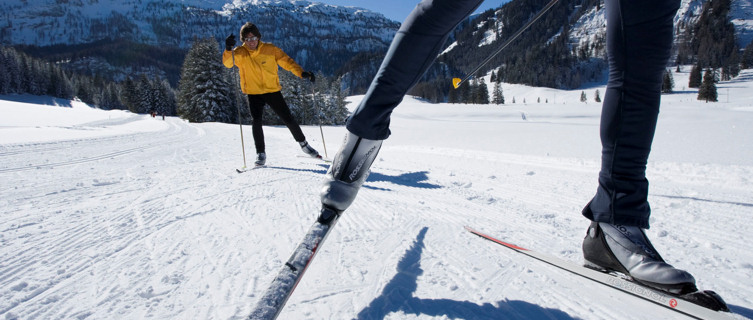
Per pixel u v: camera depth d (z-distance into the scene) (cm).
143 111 7312
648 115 98
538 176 412
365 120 92
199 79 3644
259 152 444
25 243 165
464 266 139
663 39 92
